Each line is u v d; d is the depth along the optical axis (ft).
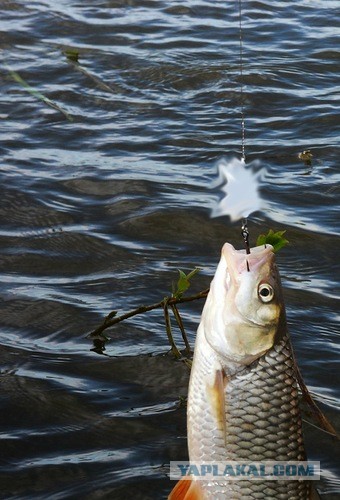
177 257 34.42
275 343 18.43
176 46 55.11
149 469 24.13
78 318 30.40
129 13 60.34
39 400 26.63
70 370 27.96
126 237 35.70
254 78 50.67
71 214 37.24
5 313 30.63
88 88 49.60
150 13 60.49
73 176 40.34
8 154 42.47
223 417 18.20
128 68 51.90
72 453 24.77
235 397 18.31
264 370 18.33
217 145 43.52
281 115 46.93
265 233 35.96
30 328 29.99
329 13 61.52
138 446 25.00
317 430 25.45
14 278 32.81
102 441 25.21
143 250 34.81
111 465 24.29
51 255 34.35
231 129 45.32
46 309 30.86
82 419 25.99
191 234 35.94
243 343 18.29
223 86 49.78
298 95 49.16
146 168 41.27
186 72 51.26
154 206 37.68
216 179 40.24
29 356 28.55
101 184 39.68
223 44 55.77
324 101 48.49
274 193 39.04
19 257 34.14
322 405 26.40
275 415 18.29
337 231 36.14
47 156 42.39
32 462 24.40
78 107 47.55
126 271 33.37
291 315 30.71
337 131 45.19
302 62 53.31
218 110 47.42
